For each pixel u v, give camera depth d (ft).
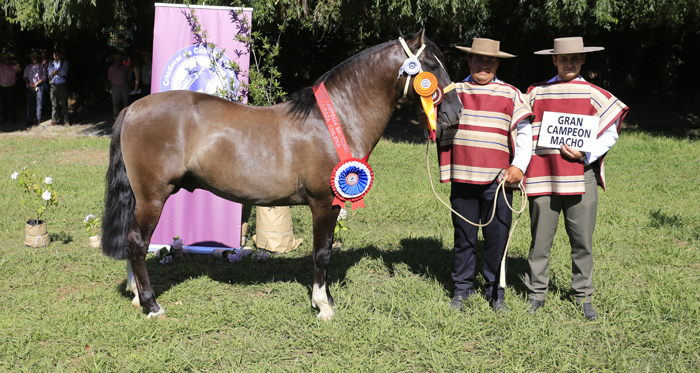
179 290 12.79
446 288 13.39
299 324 11.21
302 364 9.75
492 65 11.23
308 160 10.84
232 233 16.14
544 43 53.31
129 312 11.65
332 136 10.85
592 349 10.40
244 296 12.75
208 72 15.62
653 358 9.99
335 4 27.76
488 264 11.92
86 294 12.39
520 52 53.88
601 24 39.27
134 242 11.00
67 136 40.55
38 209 16.16
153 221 11.07
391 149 35.50
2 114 49.39
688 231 17.67
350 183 10.93
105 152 33.60
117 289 12.84
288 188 10.98
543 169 11.43
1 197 21.06
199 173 10.89
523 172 11.20
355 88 11.12
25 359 9.64
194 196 16.01
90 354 9.93
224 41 15.65
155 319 11.16
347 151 10.91
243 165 10.70
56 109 46.14
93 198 21.58
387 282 13.51
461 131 11.44
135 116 10.81
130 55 53.98
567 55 11.02
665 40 54.24
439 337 10.59
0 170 26.68
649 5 39.73
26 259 14.64
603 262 14.93
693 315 11.46
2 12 45.24
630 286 13.32
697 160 30.86
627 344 10.48
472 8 34.06
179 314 11.57
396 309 12.01
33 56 45.29
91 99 55.88
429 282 13.65
